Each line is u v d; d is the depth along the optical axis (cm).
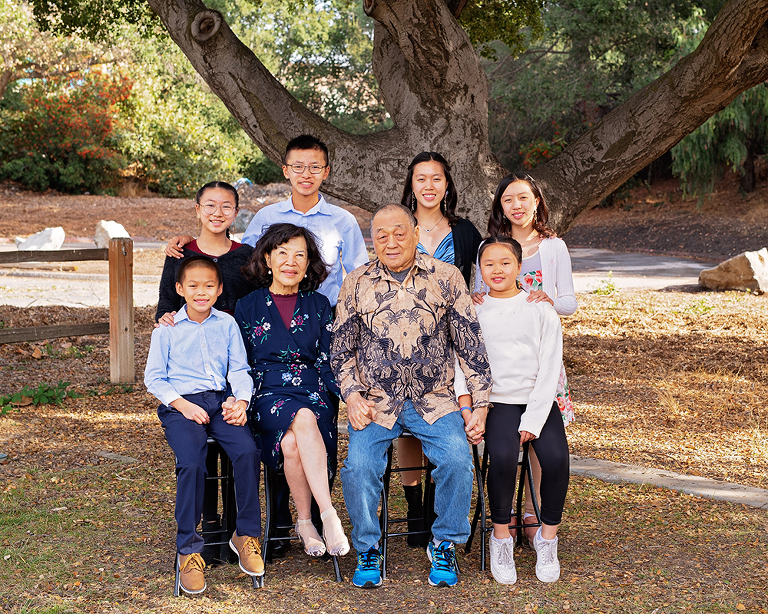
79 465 488
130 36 2595
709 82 555
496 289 352
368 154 575
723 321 1029
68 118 3048
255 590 325
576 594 318
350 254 409
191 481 325
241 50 576
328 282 402
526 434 334
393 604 312
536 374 348
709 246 2062
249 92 572
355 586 329
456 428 333
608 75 2397
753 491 435
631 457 508
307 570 348
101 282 1330
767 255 1335
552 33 2264
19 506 414
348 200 587
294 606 310
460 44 557
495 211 391
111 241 702
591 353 863
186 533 323
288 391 351
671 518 398
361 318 346
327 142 575
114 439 545
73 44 2431
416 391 337
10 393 671
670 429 575
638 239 2262
